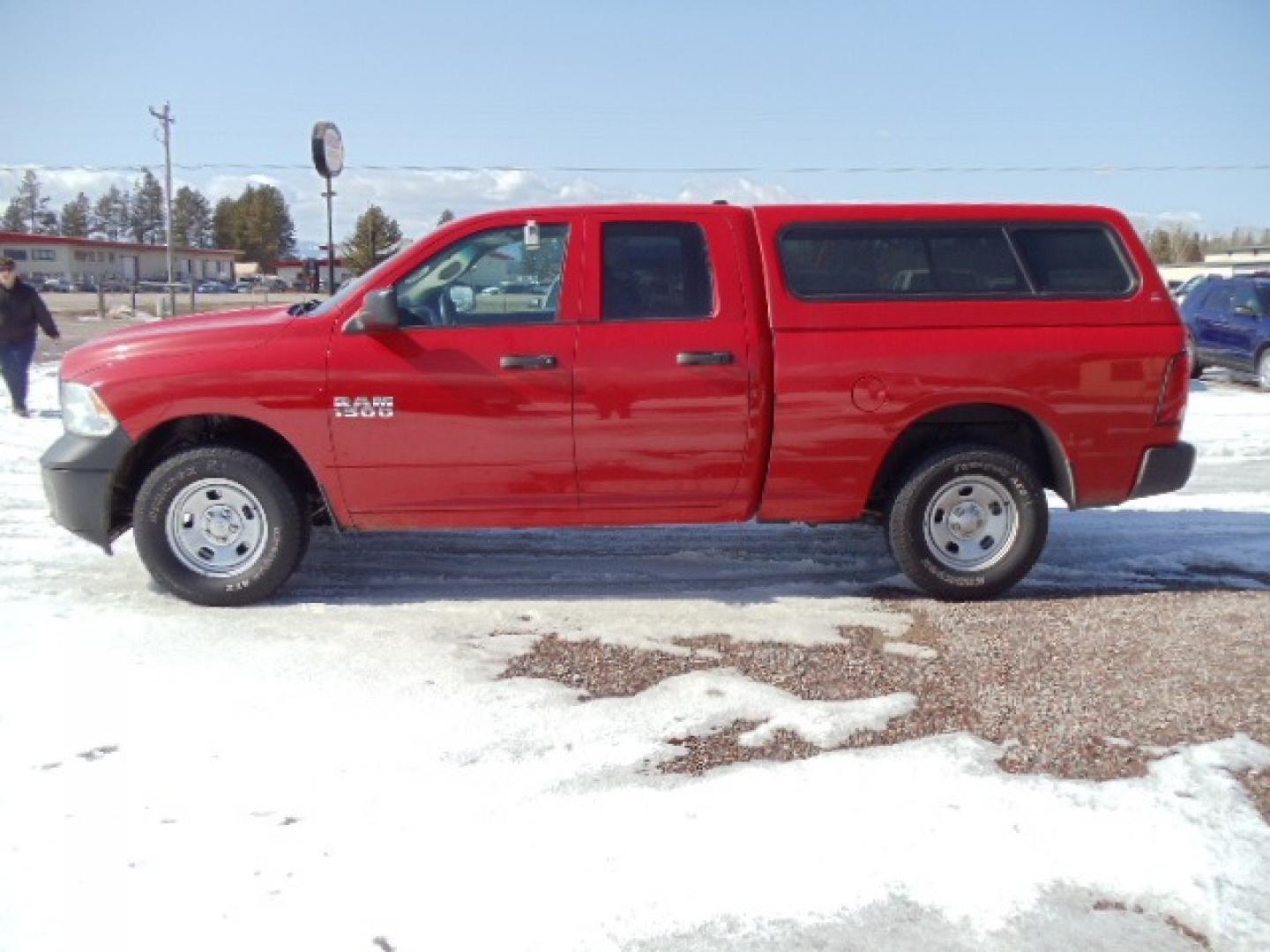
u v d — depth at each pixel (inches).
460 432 201.2
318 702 164.2
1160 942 109.4
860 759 147.3
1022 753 149.6
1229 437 439.2
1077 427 210.4
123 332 216.7
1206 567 246.1
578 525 211.6
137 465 211.2
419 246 204.7
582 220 205.3
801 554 254.7
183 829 127.9
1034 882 119.2
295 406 198.7
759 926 111.6
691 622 203.8
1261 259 2330.2
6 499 303.7
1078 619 206.5
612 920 112.0
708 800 136.3
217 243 4948.3
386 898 115.2
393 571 236.5
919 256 210.1
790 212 209.5
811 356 203.5
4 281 447.5
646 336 202.2
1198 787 139.7
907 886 118.4
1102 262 213.9
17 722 155.6
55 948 106.4
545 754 148.4
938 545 215.8
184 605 209.5
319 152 355.6
